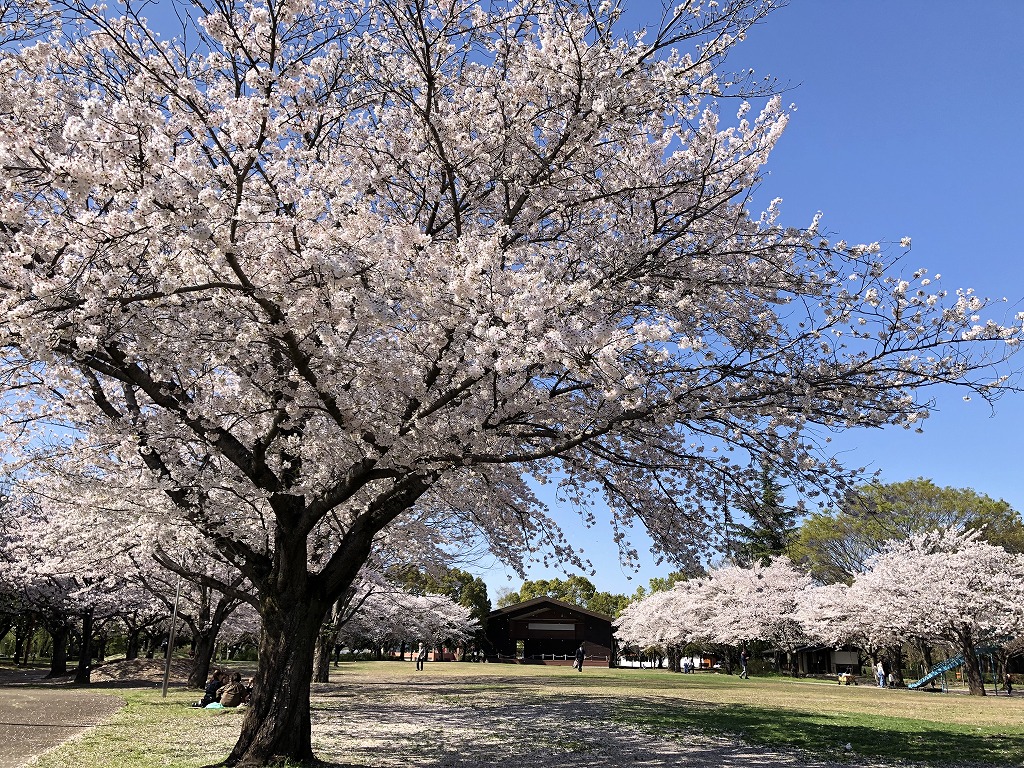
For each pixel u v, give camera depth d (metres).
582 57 7.53
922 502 35.53
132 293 6.40
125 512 12.12
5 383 7.09
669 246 8.39
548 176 8.36
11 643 50.53
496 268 6.29
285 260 6.22
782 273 8.24
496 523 11.68
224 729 11.03
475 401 8.29
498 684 25.67
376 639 45.75
